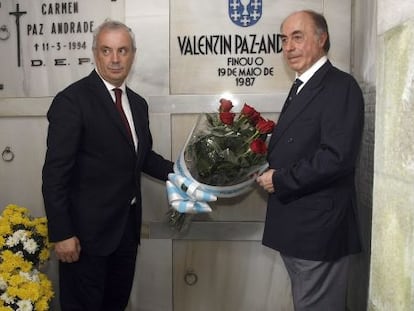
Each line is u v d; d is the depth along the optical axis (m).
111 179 1.76
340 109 1.49
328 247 1.53
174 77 2.24
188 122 2.25
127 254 1.92
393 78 0.83
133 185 1.84
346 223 1.58
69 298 1.82
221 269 2.31
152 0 2.21
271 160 1.64
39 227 1.95
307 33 1.58
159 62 2.23
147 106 2.03
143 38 2.22
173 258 2.32
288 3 2.17
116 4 2.24
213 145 1.66
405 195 0.79
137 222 1.90
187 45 2.22
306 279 1.60
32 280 1.81
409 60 0.76
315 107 1.54
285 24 1.64
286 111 1.62
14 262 1.80
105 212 1.75
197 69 2.23
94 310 1.81
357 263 2.11
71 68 2.29
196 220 2.29
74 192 1.74
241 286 2.31
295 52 1.60
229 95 2.21
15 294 1.72
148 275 2.34
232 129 1.72
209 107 2.23
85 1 2.25
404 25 0.78
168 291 2.33
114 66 1.72
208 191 1.73
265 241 1.66
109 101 1.73
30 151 2.36
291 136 1.58
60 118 1.66
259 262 2.29
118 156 1.74
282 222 1.59
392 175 0.84
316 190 1.54
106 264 1.82
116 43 1.71
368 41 1.91
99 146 1.71
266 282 2.29
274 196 1.65
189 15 2.21
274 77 2.21
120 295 1.99
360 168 2.07
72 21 2.27
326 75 1.58
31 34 2.30
